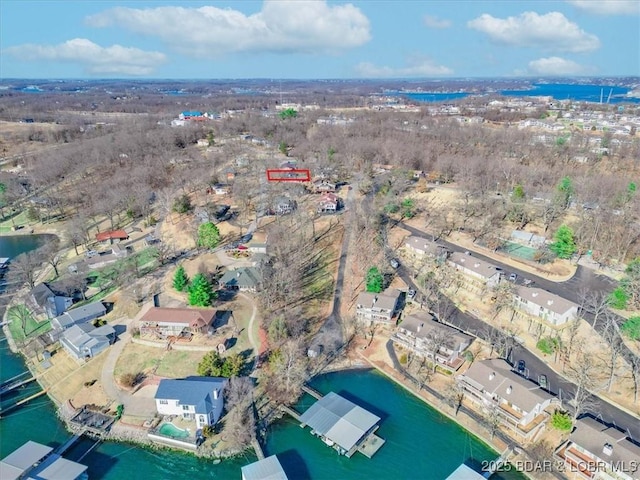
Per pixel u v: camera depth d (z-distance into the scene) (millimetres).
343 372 84938
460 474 61781
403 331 90875
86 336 89188
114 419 73500
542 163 191875
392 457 67000
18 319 102875
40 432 72250
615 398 74500
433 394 78375
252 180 173875
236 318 97812
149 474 65188
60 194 175750
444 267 116625
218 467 66188
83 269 120625
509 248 127250
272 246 124312
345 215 147125
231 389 75938
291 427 72750
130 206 153750
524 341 89312
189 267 117500
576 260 118812
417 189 168250
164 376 82000
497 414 71250
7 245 144750
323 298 105750
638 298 98438
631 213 131125
